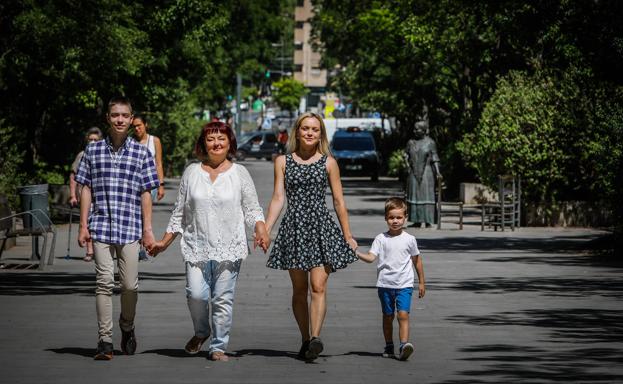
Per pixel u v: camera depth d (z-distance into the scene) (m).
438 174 40.12
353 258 14.12
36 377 12.76
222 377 12.79
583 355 14.21
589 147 38.91
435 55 54.16
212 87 101.00
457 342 15.32
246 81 140.62
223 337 13.96
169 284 22.53
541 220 40.81
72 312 18.25
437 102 62.34
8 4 35.94
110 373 13.02
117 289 20.88
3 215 28.19
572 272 25.09
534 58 48.28
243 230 14.08
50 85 41.03
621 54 27.94
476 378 12.70
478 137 43.00
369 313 18.36
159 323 17.08
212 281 14.11
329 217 14.19
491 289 21.77
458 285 22.52
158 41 51.66
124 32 42.03
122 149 14.32
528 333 16.09
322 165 14.22
